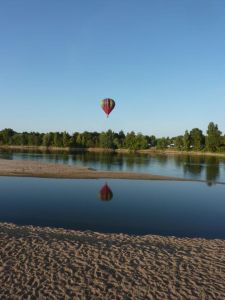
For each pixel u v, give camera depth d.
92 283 9.40
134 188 30.12
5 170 40.53
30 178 34.91
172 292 9.04
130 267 10.48
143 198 25.23
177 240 14.04
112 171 44.56
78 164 56.44
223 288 9.31
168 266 10.66
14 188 28.61
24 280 9.40
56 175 37.31
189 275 10.07
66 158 74.50
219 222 18.58
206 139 123.12
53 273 9.89
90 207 21.61
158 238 14.32
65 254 11.31
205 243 13.54
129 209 21.30
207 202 24.12
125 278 9.74
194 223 18.28
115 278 9.73
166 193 27.73
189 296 8.85
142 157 89.62
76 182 32.94
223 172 47.00
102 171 42.91
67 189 28.56
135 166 55.66
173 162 69.00
